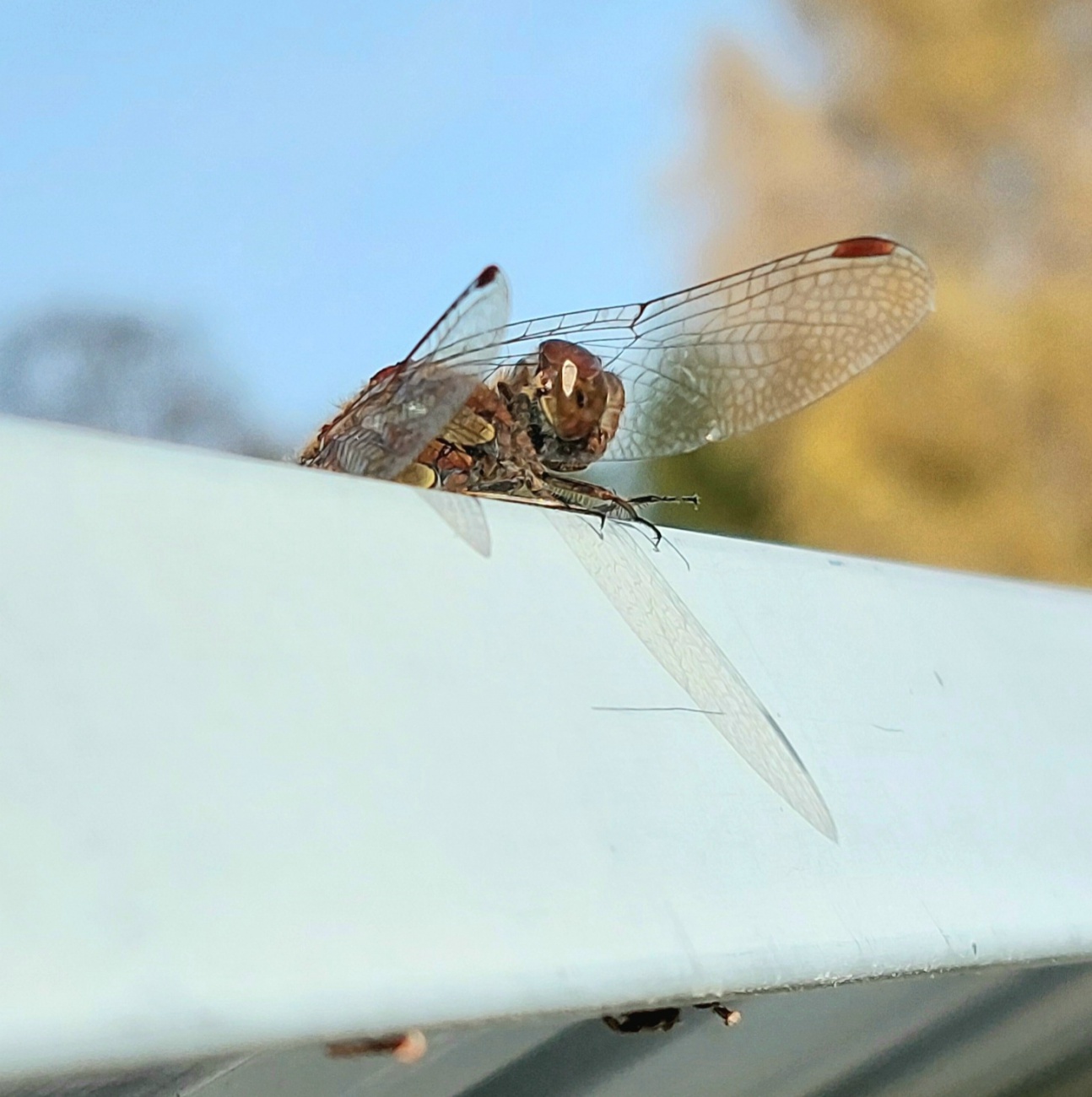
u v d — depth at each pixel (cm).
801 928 19
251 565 19
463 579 19
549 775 19
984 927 20
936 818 20
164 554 18
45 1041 13
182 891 14
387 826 17
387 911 16
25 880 14
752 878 19
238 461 19
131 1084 17
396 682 19
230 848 15
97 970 13
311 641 18
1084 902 20
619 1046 20
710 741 20
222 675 17
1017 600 22
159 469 19
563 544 20
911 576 21
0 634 15
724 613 20
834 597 21
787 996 20
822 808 20
